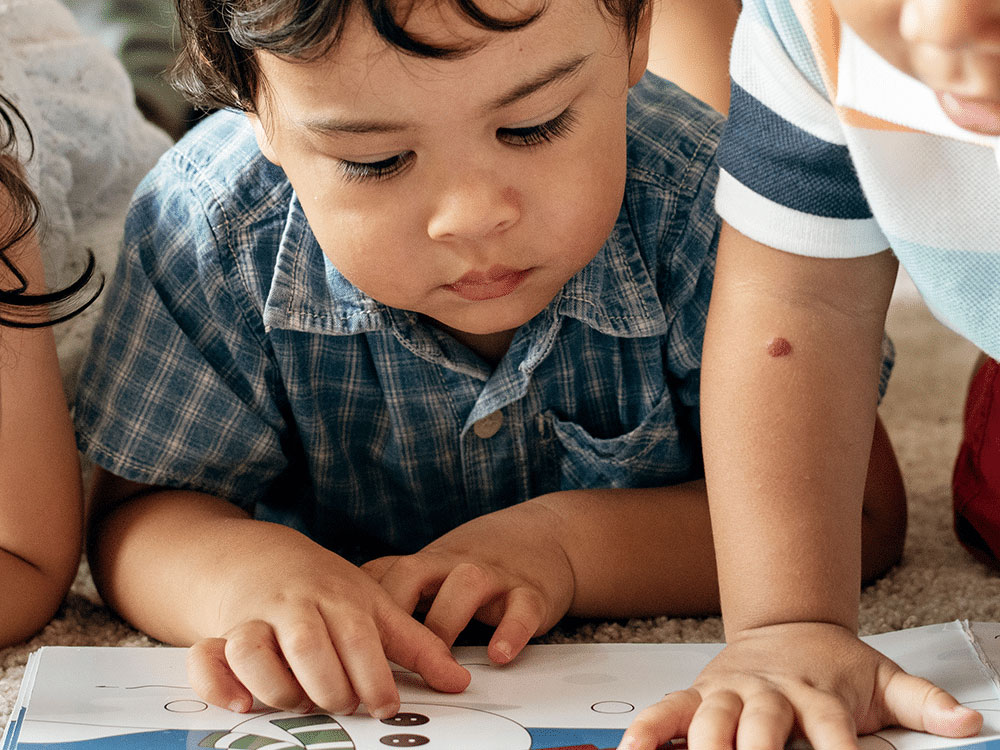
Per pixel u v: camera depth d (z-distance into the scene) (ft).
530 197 2.22
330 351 2.85
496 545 2.55
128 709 2.01
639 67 2.46
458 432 2.93
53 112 3.59
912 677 1.94
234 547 2.49
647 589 2.68
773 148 2.21
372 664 2.05
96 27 5.64
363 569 2.49
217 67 2.33
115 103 3.90
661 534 2.72
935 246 2.15
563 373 2.89
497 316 2.43
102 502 2.94
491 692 2.10
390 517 3.10
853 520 2.18
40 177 3.29
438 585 2.44
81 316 3.43
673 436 2.95
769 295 2.24
